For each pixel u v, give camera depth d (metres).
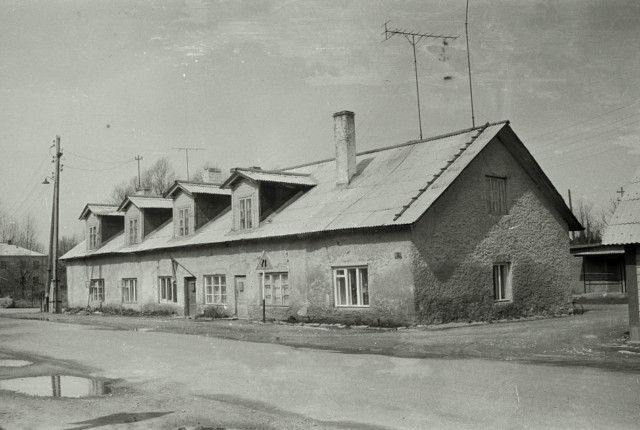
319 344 16.36
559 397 8.63
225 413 8.45
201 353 14.91
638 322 15.05
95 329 23.56
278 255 25.39
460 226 22.11
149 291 33.94
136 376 11.83
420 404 8.46
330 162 30.38
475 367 11.58
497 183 24.25
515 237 24.22
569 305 26.25
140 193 42.25
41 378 11.95
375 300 21.34
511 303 23.56
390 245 20.98
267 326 22.83
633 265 15.12
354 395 9.23
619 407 7.95
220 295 28.89
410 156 25.58
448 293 21.28
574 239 79.38
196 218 31.77
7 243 87.88
